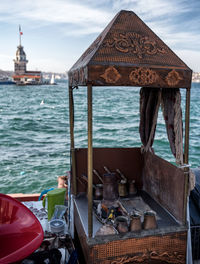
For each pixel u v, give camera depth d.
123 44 2.34
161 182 3.07
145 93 3.20
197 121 21.16
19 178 9.64
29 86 130.25
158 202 3.17
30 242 1.74
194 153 11.90
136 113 25.73
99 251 2.34
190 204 2.95
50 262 2.21
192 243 2.81
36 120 24.38
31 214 2.09
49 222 2.89
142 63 2.28
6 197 2.12
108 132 16.88
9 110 32.94
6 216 2.05
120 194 3.34
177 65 2.36
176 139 2.54
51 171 10.37
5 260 1.52
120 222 2.44
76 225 3.09
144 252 2.46
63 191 3.12
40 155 12.55
